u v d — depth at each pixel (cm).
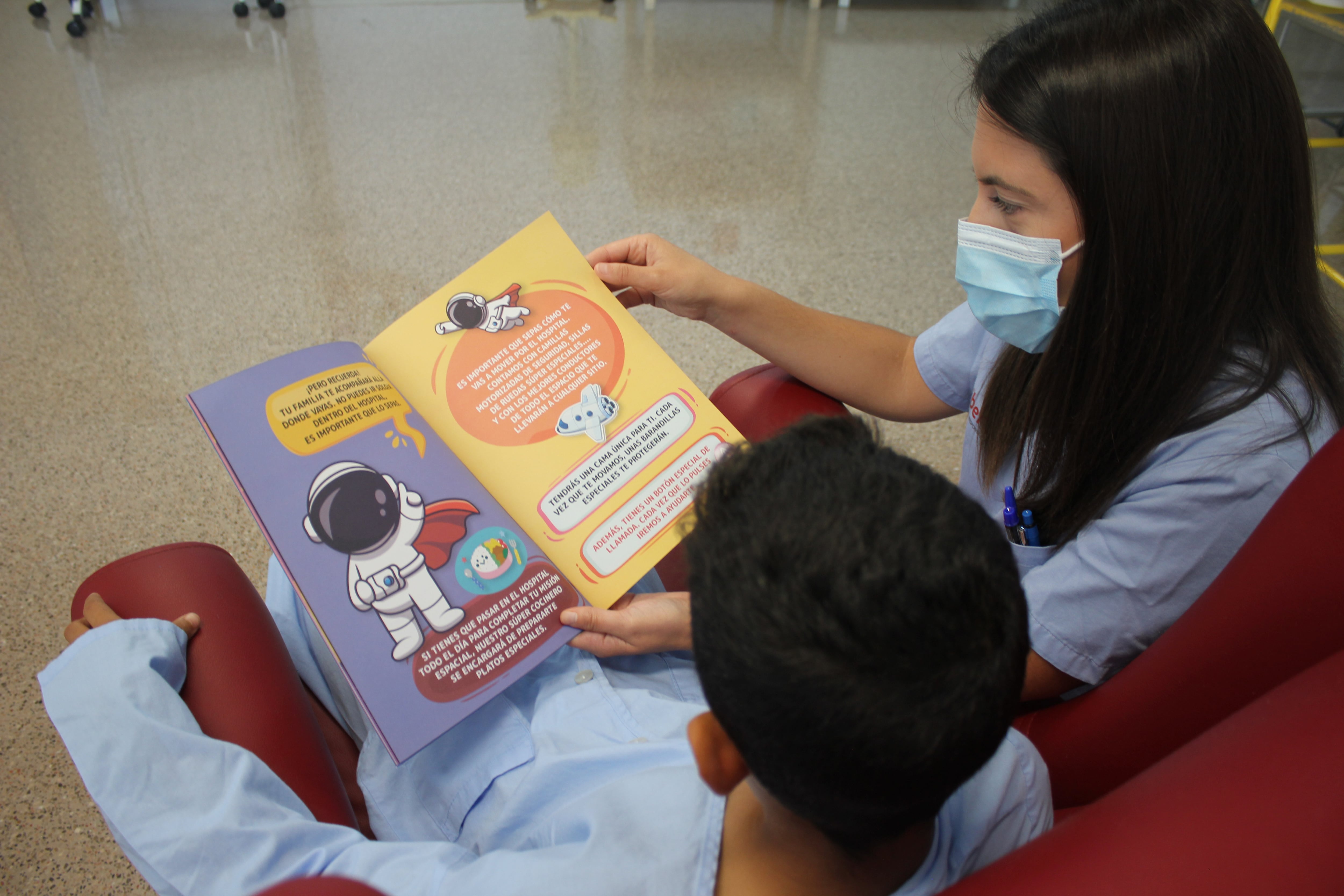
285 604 90
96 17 347
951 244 223
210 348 182
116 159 250
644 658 84
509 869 52
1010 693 37
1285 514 54
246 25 352
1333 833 34
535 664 70
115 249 212
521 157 259
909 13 390
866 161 262
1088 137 62
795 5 397
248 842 57
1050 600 70
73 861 103
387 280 204
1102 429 70
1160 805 39
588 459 81
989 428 85
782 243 221
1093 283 67
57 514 146
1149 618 68
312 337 186
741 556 36
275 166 251
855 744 35
